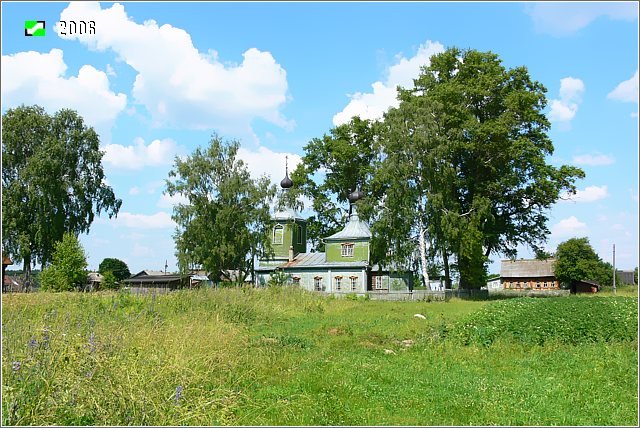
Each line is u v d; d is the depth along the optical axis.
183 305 25.02
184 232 58.75
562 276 68.19
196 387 10.54
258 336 19.80
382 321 26.89
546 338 17.61
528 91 55.91
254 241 60.12
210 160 60.38
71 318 15.35
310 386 11.84
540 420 9.55
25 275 58.25
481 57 57.12
